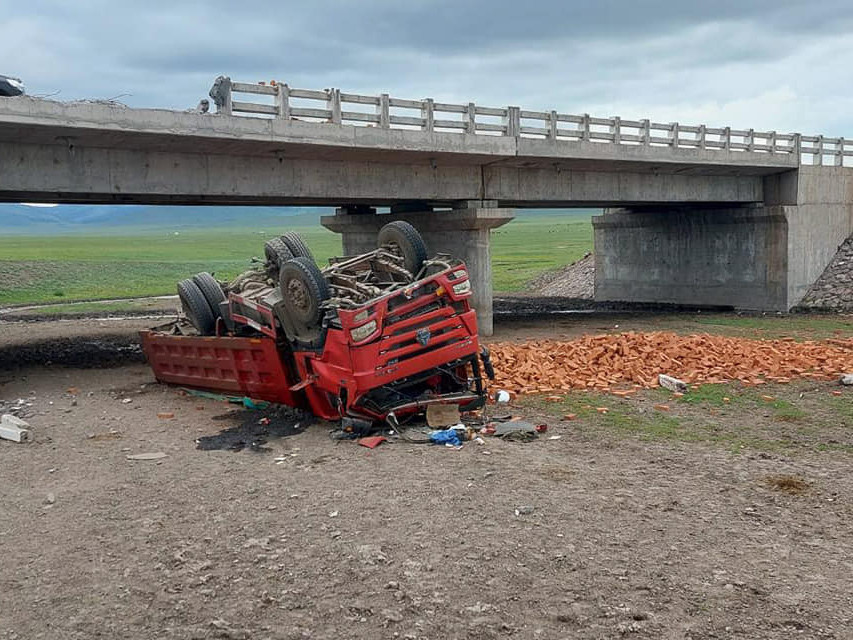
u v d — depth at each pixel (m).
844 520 7.30
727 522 7.26
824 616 5.45
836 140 31.67
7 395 14.62
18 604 5.96
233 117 17.17
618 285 36.44
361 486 8.45
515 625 5.40
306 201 22.45
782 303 29.97
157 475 9.17
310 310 10.58
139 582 6.28
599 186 26.41
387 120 19.73
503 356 16.17
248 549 6.85
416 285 10.48
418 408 10.76
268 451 10.10
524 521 7.29
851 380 13.86
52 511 8.02
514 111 22.03
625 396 13.13
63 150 16.64
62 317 30.42
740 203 30.84
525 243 91.56
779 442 10.21
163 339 14.16
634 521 7.28
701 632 5.26
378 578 6.19
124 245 108.31
